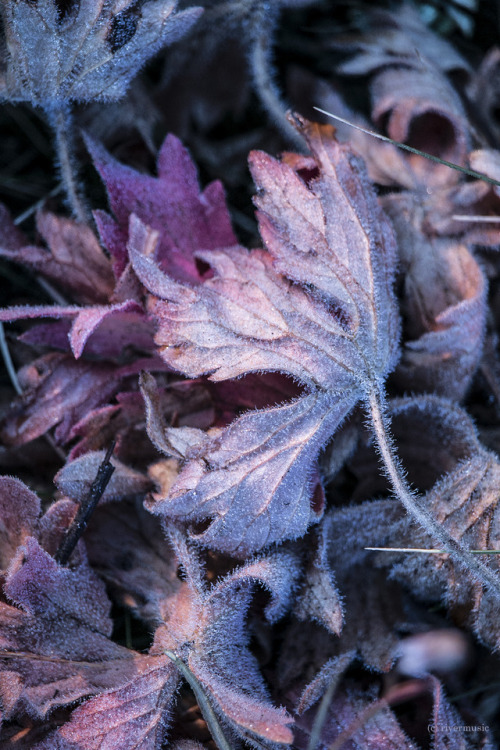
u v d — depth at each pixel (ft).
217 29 1.28
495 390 1.22
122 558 1.17
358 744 1.12
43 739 1.11
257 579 1.12
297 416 1.13
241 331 1.13
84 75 1.18
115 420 1.18
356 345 1.14
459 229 1.21
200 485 1.11
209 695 1.11
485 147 1.25
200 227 1.22
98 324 1.17
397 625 1.15
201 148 1.32
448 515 1.14
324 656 1.14
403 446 1.19
